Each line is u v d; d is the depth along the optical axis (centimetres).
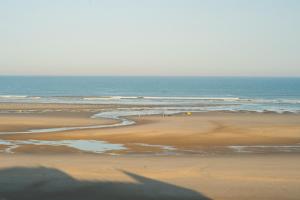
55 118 5250
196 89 16450
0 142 3356
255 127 4306
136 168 2352
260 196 1867
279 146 3266
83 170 2286
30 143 3319
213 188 1978
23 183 2016
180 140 3494
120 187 1977
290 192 1927
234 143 3391
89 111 6419
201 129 4119
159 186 2000
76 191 1912
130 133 3812
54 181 2056
